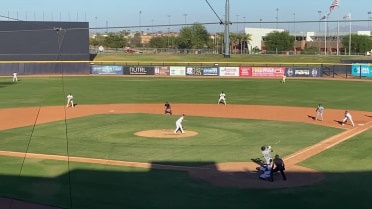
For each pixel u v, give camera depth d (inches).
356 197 723.4
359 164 927.7
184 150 1075.3
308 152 1037.8
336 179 821.9
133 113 1715.1
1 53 3533.5
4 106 1878.7
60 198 725.9
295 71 3243.1
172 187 781.9
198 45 6515.8
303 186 781.9
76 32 3695.9
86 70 3464.6
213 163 947.3
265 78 3179.1
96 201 711.7
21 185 797.2
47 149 1092.5
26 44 3595.0
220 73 3326.8
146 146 1122.7
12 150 1080.8
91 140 1200.2
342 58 4308.6
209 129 1365.7
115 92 2381.9
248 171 881.5
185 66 3371.1
